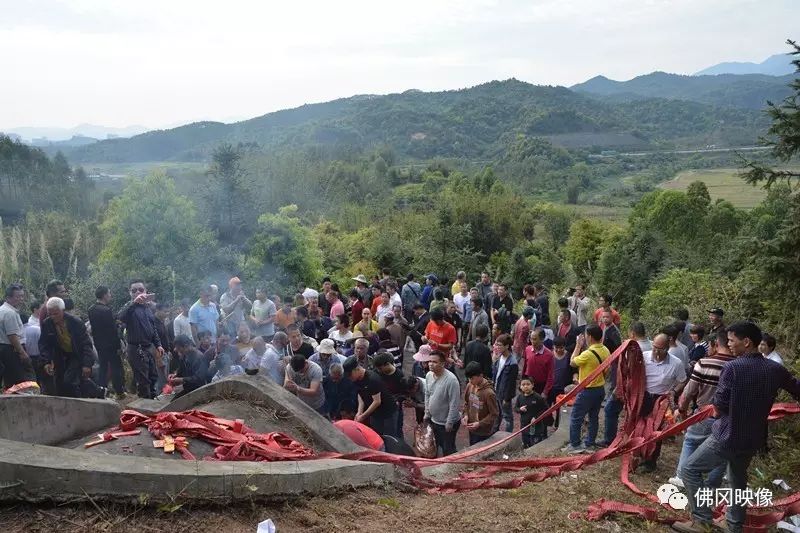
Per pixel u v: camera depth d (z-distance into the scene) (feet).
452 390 24.02
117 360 29.86
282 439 17.47
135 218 55.01
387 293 41.78
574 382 29.60
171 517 12.26
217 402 19.92
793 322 30.14
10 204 171.94
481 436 25.07
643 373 20.72
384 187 259.39
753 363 14.89
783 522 16.60
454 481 19.16
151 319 31.07
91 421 19.35
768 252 28.50
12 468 11.43
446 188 213.25
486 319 37.37
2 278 46.34
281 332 28.25
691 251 77.36
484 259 128.47
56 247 65.72
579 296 43.62
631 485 19.52
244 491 13.29
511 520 16.06
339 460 16.55
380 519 14.71
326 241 102.58
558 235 187.32
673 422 22.50
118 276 51.08
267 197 153.69
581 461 18.19
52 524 11.30
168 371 33.01
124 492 12.09
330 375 25.30
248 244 70.95
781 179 29.45
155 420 16.78
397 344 35.42
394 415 24.36
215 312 34.19
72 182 213.87
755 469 21.17
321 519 13.82
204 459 15.28
